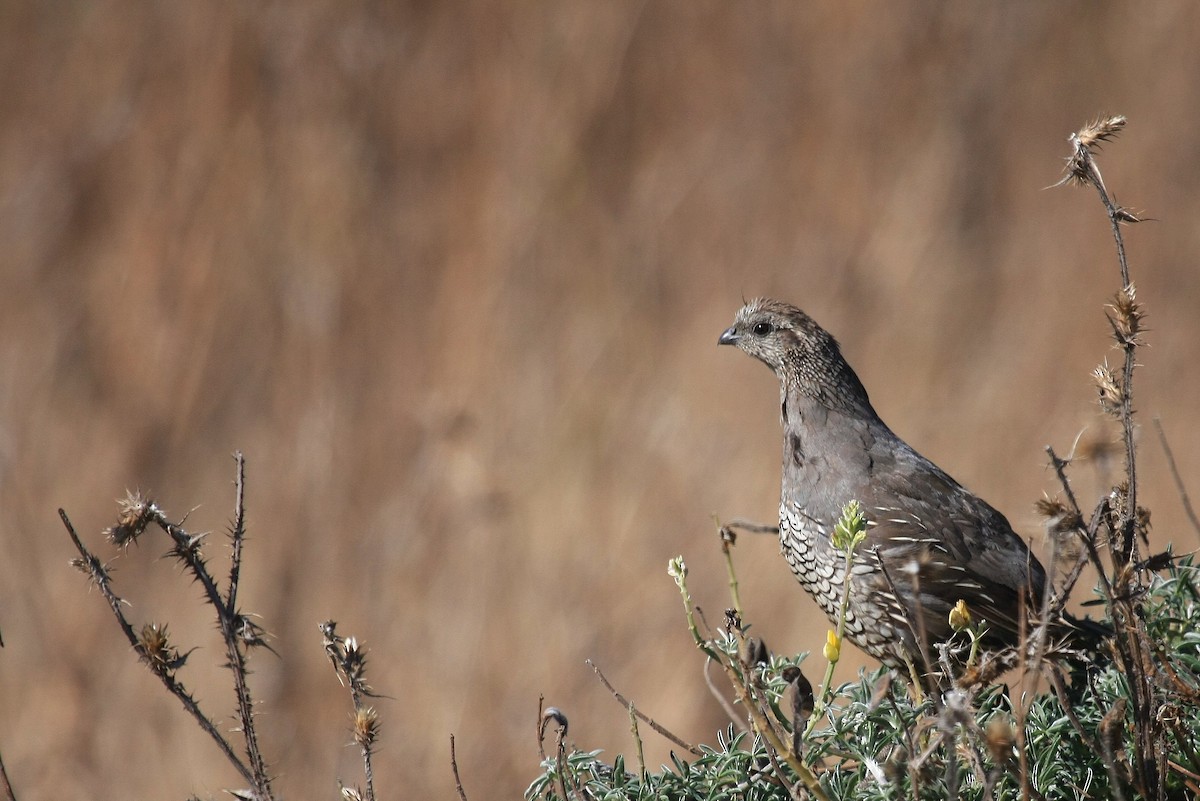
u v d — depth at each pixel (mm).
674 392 13297
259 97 14711
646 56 15297
